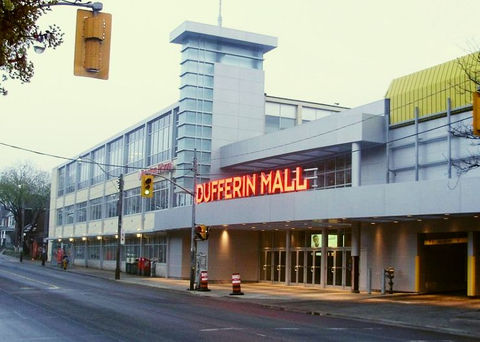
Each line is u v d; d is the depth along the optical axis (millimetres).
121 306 23859
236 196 40344
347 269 37469
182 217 45125
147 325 17766
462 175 30062
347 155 38250
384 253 35062
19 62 9273
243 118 48656
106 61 9492
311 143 37312
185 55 48312
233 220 39094
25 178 104125
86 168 75438
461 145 30062
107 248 67375
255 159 42469
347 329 18781
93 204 72188
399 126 33938
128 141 62781
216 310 23828
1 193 102562
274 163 43875
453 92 30703
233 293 33094
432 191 27141
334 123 35688
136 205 58688
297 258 42375
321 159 40500
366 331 18438
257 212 37000
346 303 28328
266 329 17703
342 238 38250
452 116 30625
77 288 34406
